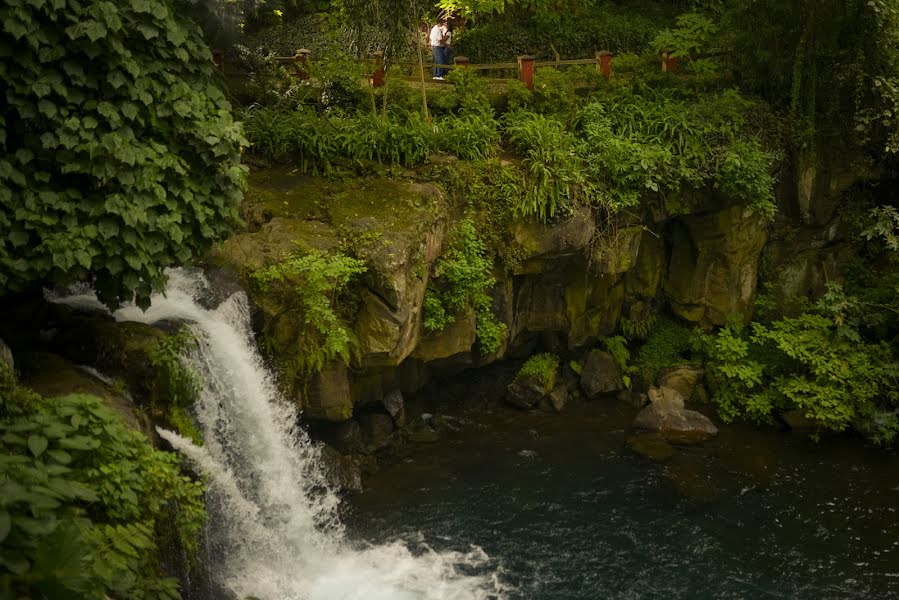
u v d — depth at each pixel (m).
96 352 8.78
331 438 12.33
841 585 10.23
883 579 10.34
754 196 14.56
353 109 14.75
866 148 15.84
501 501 11.80
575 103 15.50
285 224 11.45
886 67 15.38
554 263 13.91
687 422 13.82
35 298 8.95
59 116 7.77
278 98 14.30
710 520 11.52
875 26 15.00
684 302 15.59
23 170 7.73
